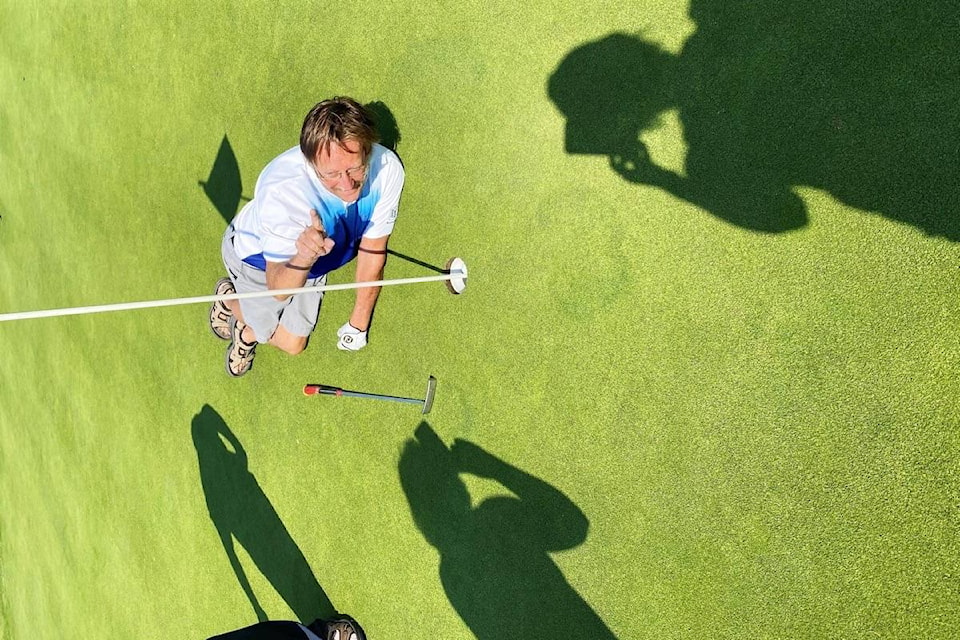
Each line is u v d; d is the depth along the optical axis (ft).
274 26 11.26
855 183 6.97
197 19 12.42
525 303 9.00
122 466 15.10
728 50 7.64
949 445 6.44
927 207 6.61
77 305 16.30
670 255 7.99
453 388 9.62
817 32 7.16
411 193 10.05
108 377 15.43
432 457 9.82
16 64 17.51
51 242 17.03
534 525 8.91
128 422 14.89
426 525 9.87
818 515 7.08
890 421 6.73
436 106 9.67
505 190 9.14
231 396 12.44
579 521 8.57
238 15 11.75
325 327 10.96
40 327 17.66
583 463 8.56
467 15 9.28
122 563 15.16
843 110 7.04
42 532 18.03
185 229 13.26
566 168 8.66
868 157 6.91
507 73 9.04
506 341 9.16
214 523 12.92
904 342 6.69
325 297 10.91
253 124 11.84
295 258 8.22
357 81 10.43
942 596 6.43
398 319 10.20
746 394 7.52
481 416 9.37
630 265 8.25
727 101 7.66
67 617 17.08
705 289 7.78
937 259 6.56
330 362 10.93
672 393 7.97
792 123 7.30
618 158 8.30
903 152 6.73
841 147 7.05
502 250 9.19
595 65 8.43
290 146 11.39
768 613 7.34
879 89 6.86
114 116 14.56
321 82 10.84
